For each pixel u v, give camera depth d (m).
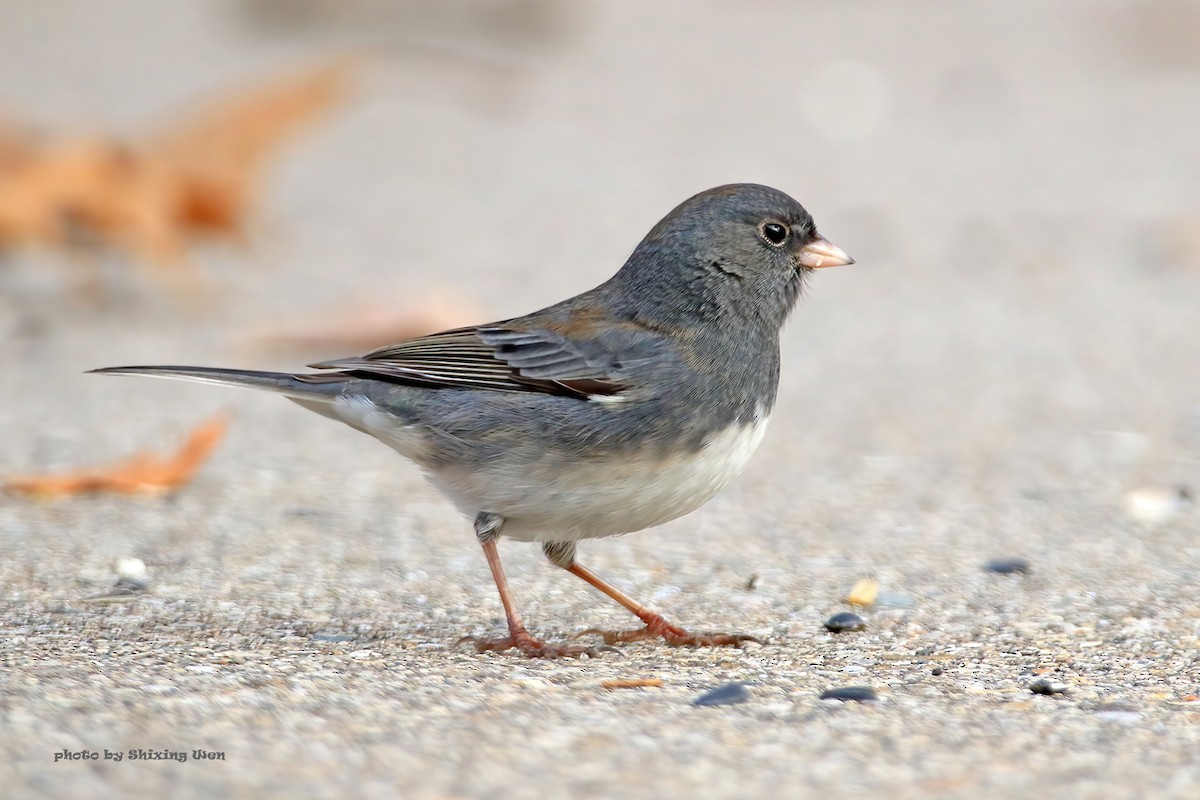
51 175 15.66
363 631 8.56
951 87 29.25
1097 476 11.70
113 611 8.69
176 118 22.83
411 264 18.56
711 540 10.38
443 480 8.52
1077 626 8.59
